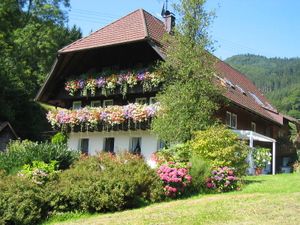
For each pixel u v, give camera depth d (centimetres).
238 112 3053
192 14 2250
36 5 4741
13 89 4181
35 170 1591
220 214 1225
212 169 1784
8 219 1306
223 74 3491
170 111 2152
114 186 1488
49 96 3009
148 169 1617
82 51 2747
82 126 2672
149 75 2458
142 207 1517
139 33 2536
